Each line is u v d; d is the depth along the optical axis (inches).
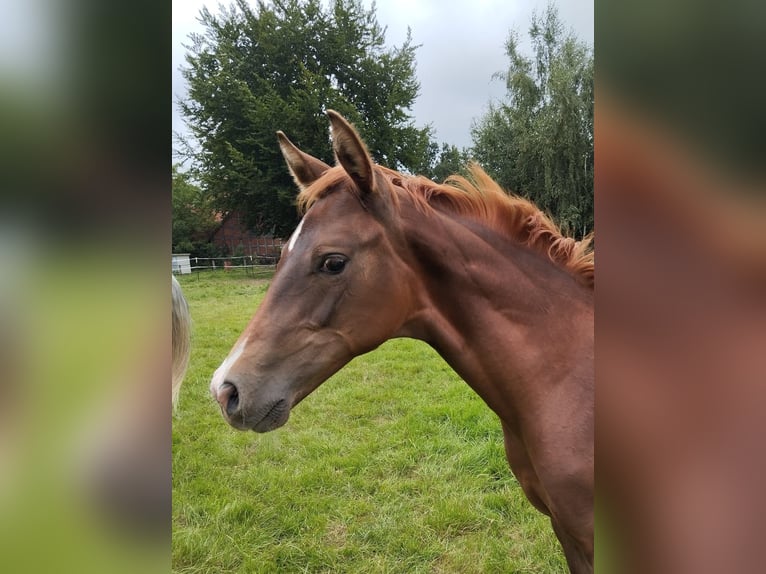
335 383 222.1
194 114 903.7
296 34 855.1
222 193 876.0
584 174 738.2
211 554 110.5
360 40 906.7
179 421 181.3
